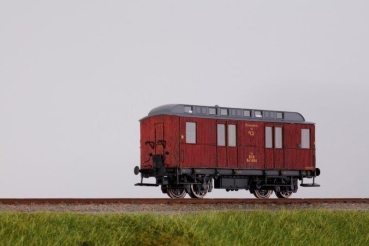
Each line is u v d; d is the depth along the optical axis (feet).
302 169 91.20
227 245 46.93
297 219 56.95
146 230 46.83
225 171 83.97
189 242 46.24
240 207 66.74
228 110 85.51
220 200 68.74
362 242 54.65
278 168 88.43
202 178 82.69
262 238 50.55
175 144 79.77
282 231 53.01
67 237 42.98
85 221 46.88
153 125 83.30
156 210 60.39
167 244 45.01
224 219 53.21
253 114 87.66
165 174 80.12
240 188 86.89
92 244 43.16
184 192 83.76
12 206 57.72
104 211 57.36
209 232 49.26
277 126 88.79
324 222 57.31
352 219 59.82
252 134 86.28
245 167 85.10
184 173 80.18
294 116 92.12
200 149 81.35
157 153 82.28
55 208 57.82
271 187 90.63
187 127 80.74
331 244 52.70
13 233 42.78
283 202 72.49
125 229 46.29
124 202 64.54
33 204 59.82
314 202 75.10
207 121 82.33
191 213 57.06
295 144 90.63
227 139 83.71
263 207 67.87
